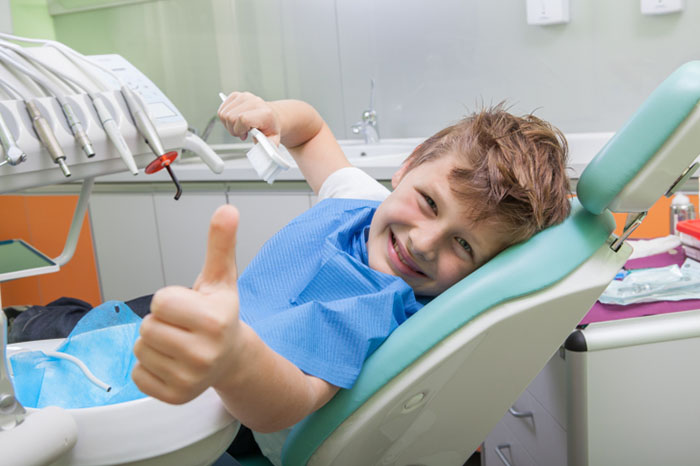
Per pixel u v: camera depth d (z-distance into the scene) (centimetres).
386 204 84
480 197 76
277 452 87
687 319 110
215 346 47
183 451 58
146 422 57
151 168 79
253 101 94
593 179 73
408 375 72
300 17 300
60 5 347
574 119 252
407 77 284
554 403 116
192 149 86
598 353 107
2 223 321
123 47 341
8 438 50
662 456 113
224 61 321
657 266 133
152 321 46
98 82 81
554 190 80
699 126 67
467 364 76
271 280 86
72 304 128
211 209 273
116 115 78
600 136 242
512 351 78
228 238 48
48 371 67
